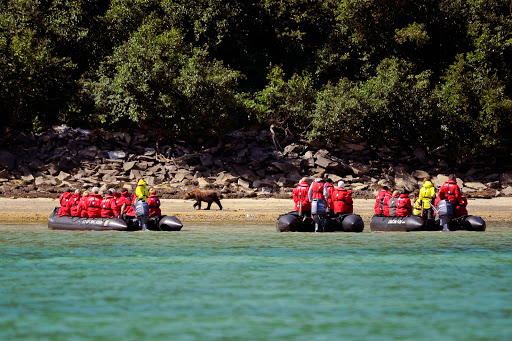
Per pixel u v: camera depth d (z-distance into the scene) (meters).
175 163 36.56
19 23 40.12
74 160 35.59
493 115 39.22
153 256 14.32
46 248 15.68
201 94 37.56
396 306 9.05
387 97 39.00
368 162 38.91
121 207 20.30
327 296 9.73
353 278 11.45
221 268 12.57
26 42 37.25
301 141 39.62
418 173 38.66
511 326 7.92
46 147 36.25
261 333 7.50
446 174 39.19
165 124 38.44
